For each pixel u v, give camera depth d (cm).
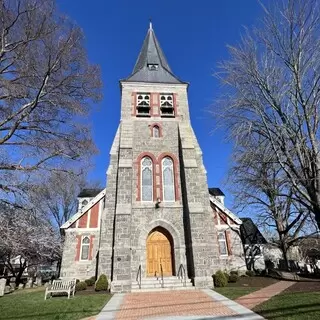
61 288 1456
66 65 1505
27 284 2389
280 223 2423
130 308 1105
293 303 985
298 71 1366
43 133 1559
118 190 1862
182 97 2450
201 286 1614
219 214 2469
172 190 2050
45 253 2077
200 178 2122
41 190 1498
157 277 1755
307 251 3734
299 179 1311
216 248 1902
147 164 2131
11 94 1412
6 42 1434
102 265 1766
